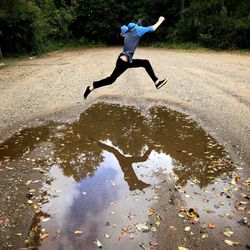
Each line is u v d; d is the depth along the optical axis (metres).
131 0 21.47
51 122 5.74
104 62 12.34
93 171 4.07
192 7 17.80
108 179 3.88
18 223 3.04
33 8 15.56
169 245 2.73
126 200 3.41
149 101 6.91
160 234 2.87
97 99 7.10
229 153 4.39
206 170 4.00
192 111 6.19
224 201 3.35
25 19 14.73
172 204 3.32
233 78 8.88
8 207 3.28
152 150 4.64
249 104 6.47
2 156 4.42
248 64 11.29
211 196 3.45
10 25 14.14
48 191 3.59
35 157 4.41
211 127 5.34
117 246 2.73
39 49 15.98
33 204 3.34
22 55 15.12
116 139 5.05
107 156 4.49
